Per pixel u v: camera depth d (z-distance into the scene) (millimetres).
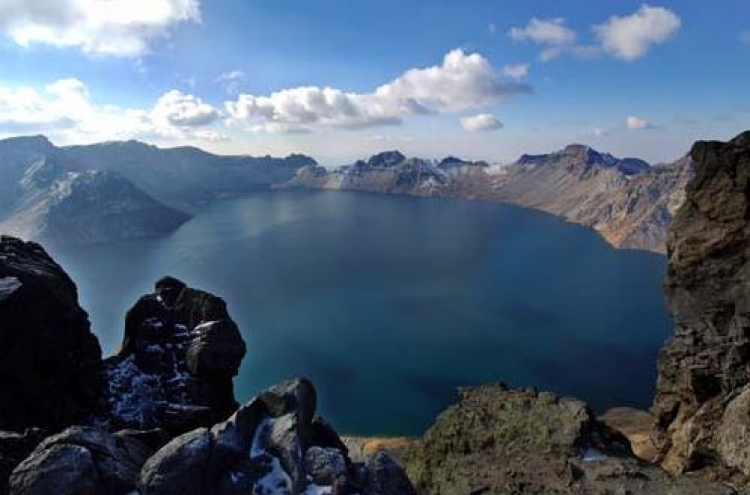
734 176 84812
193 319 80125
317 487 32406
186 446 32156
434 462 75750
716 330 82625
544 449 68000
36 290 63375
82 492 29438
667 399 86750
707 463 74188
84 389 66938
